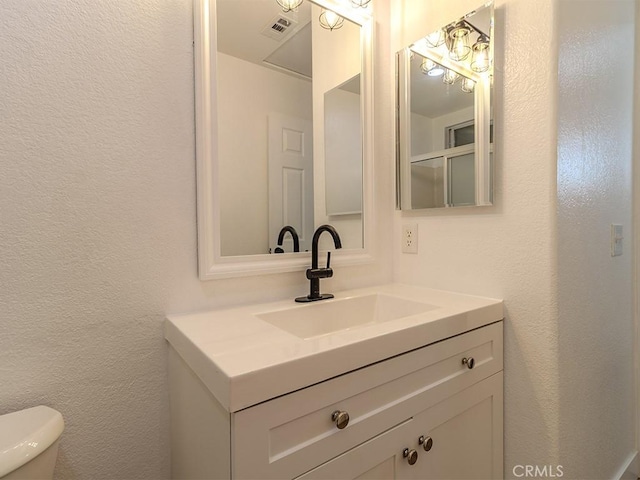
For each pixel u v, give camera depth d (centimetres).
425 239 129
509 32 103
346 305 114
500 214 106
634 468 141
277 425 57
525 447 101
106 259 82
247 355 61
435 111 123
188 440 77
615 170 128
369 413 70
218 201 97
